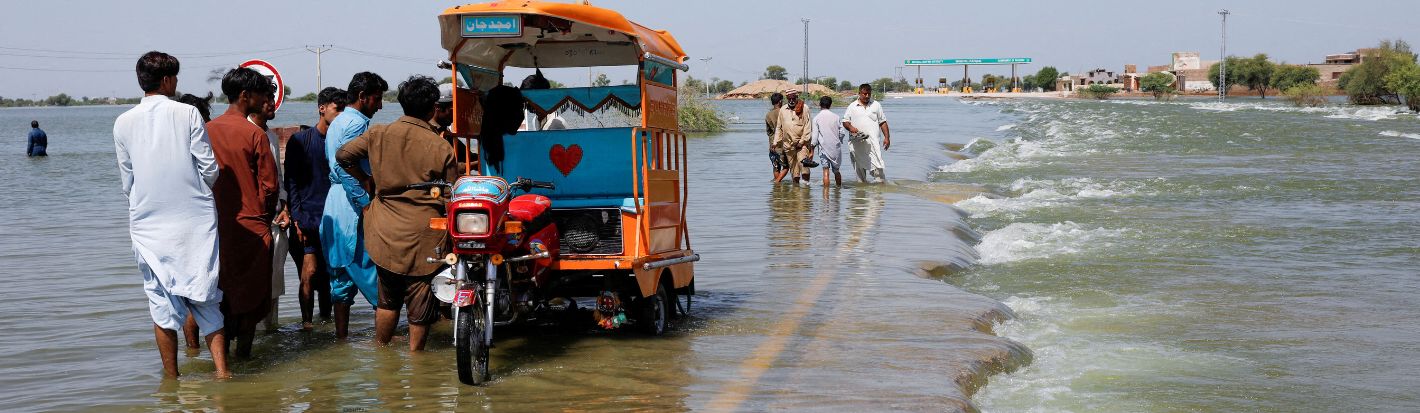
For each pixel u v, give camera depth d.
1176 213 14.04
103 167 27.66
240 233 6.24
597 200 7.05
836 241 11.38
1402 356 6.87
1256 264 10.23
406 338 7.02
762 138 36.69
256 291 6.33
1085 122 43.19
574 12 6.35
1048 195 16.45
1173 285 9.21
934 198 16.09
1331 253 10.85
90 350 6.66
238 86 6.33
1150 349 7.04
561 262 6.59
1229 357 6.83
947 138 35.16
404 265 6.33
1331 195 16.16
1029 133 36.78
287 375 6.05
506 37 7.11
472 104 7.08
